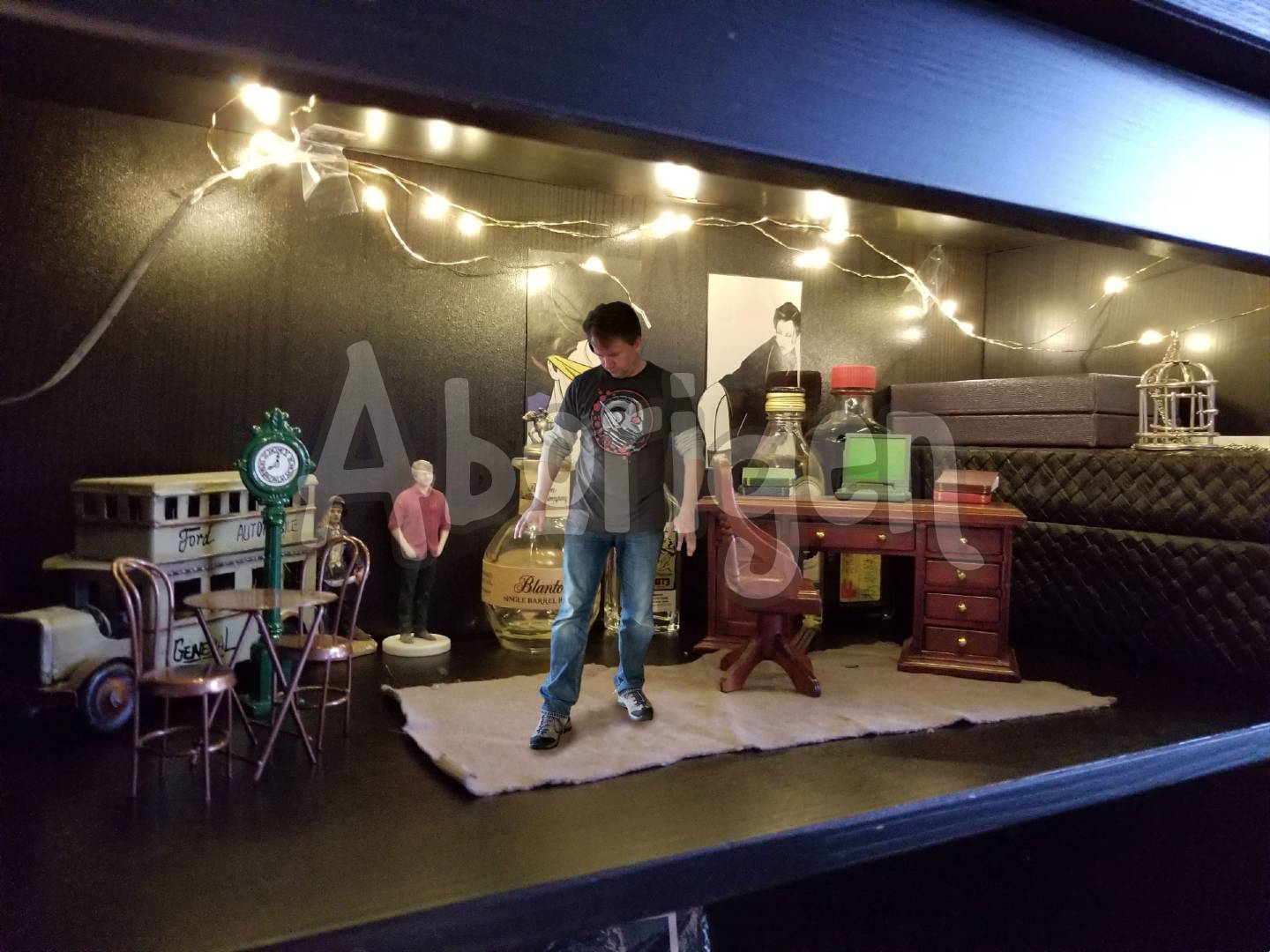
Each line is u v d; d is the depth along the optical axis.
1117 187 0.65
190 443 1.04
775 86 0.51
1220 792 1.03
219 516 0.91
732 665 1.05
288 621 1.01
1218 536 1.05
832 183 0.55
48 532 0.95
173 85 0.59
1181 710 0.95
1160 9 0.60
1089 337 1.44
